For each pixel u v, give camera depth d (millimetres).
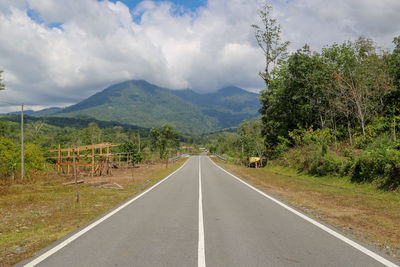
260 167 31406
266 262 4020
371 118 23094
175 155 72688
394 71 23016
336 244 4883
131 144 37938
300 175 18828
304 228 6035
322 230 5859
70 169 25828
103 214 7594
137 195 11445
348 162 14141
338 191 11453
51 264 3971
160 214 7582
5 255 4402
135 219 6965
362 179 12461
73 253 4438
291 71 30891
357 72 22094
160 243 4957
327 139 24047
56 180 17656
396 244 4902
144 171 27781
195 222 6629
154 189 13508
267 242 5008
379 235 5473
